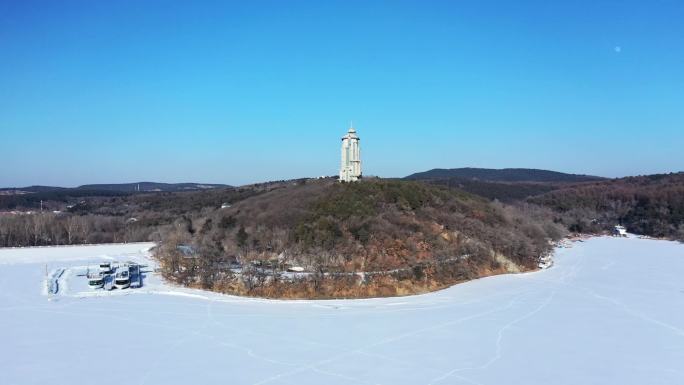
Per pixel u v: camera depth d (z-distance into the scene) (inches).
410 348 1964.8
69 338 2076.8
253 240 3388.3
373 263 3043.8
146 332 2154.3
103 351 1924.2
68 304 2630.4
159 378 1674.5
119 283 3014.3
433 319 2378.2
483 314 2479.1
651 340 2091.5
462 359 1852.9
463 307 2613.2
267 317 2390.5
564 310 2571.4
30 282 3159.5
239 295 2815.0
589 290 3083.2
